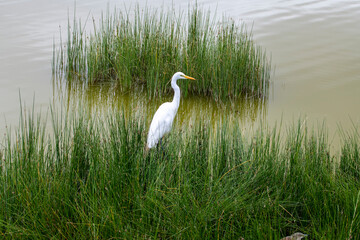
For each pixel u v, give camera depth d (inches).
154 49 584.4
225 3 876.0
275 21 784.3
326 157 336.5
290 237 272.2
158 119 442.9
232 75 566.9
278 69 627.2
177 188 299.6
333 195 294.8
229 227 276.8
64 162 320.5
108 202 276.8
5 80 604.4
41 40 724.0
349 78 597.6
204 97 580.4
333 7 868.0
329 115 509.7
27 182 291.3
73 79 620.1
